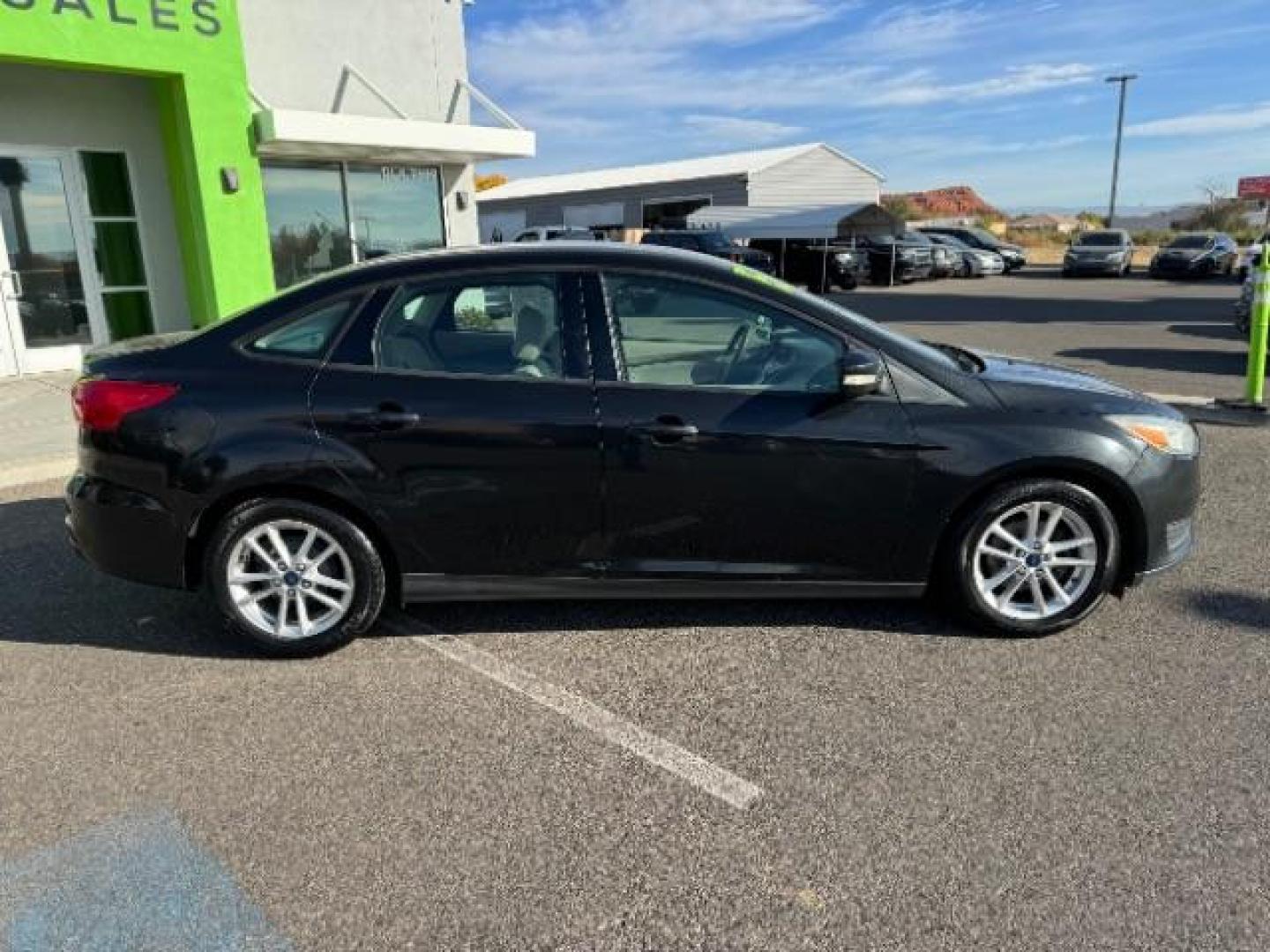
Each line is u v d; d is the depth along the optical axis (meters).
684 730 3.19
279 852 2.59
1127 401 3.86
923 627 3.93
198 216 10.39
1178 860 2.49
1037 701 3.31
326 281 3.78
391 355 3.68
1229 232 46.12
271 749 3.10
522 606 4.24
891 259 28.45
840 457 3.61
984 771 2.90
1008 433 3.64
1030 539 3.75
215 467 3.57
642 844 2.61
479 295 3.71
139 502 3.62
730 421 3.59
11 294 9.99
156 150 10.79
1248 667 3.52
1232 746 3.00
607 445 3.59
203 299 10.81
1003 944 2.22
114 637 3.98
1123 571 3.87
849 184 39.47
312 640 3.74
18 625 4.11
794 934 2.27
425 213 13.23
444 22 12.87
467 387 3.63
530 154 12.47
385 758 3.04
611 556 3.71
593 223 42.19
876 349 3.69
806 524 3.68
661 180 38.94
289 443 3.58
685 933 2.28
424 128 11.39
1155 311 18.42
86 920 2.33
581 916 2.34
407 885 2.46
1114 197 48.62
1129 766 2.91
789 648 3.77
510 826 2.69
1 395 9.09
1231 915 2.29
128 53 9.36
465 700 3.41
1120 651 3.68
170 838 2.65
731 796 2.81
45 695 3.49
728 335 3.69
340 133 10.70
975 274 32.28
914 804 2.75
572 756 3.04
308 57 11.58
